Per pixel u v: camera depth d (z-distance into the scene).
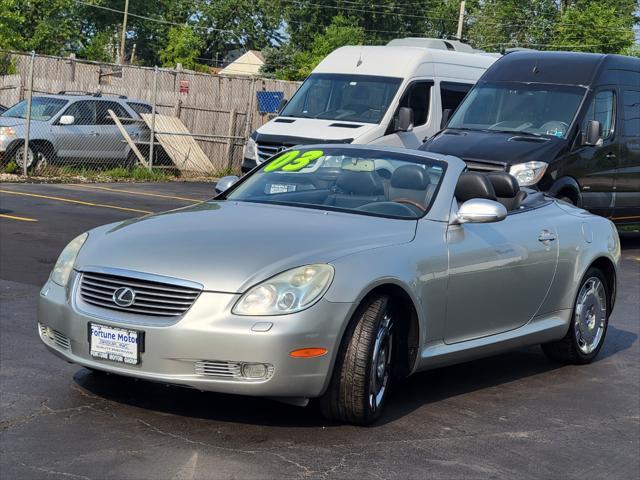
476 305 6.52
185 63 76.44
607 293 7.98
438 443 5.60
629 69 14.50
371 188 6.63
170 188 20.25
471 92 14.39
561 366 7.73
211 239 5.69
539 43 65.56
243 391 5.27
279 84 27.08
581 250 7.55
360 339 5.52
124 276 5.46
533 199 7.62
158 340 5.29
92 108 21.41
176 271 5.38
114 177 21.17
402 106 15.83
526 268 6.93
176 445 5.26
